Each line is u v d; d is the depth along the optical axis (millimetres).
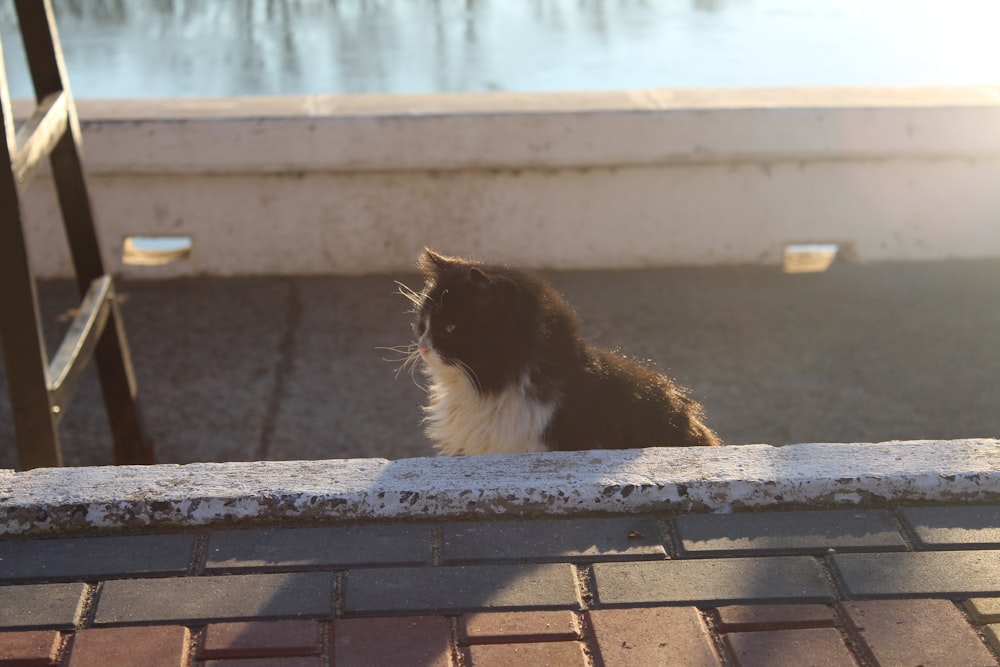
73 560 2238
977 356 5793
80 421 5375
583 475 2453
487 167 6520
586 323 6086
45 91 4668
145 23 18578
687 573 2219
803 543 2309
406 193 6613
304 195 6590
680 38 15969
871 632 2047
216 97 6805
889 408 5285
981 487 2459
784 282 6691
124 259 6648
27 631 2035
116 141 6293
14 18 17406
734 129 6512
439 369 3348
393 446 4996
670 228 6777
